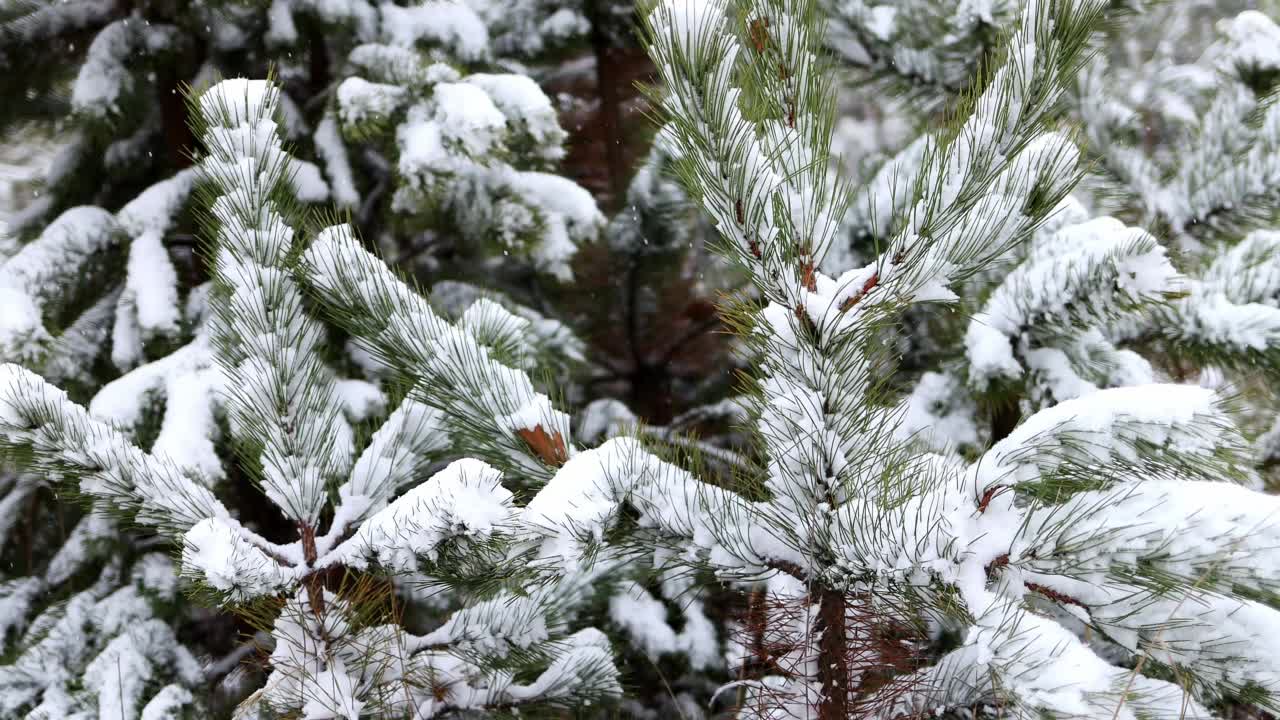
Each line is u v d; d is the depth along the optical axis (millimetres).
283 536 3693
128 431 3062
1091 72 3078
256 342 2445
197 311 3502
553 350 3764
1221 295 2834
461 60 4113
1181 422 2215
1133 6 3027
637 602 3555
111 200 4215
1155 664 2311
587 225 3891
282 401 2438
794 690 2371
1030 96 2217
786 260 2268
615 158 5895
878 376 2322
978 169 2230
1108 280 2635
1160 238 3006
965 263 2273
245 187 2465
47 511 4211
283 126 2502
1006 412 2959
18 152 4613
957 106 2266
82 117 3703
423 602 3404
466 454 2545
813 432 2279
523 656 2551
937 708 2334
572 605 2910
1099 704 2193
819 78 2285
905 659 2365
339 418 2553
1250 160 3016
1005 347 2793
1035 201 2275
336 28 3893
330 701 2430
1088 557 2219
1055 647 2191
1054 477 2262
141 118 4059
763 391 2318
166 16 3943
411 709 2490
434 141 3373
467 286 4109
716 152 2232
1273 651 2205
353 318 2486
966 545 2230
